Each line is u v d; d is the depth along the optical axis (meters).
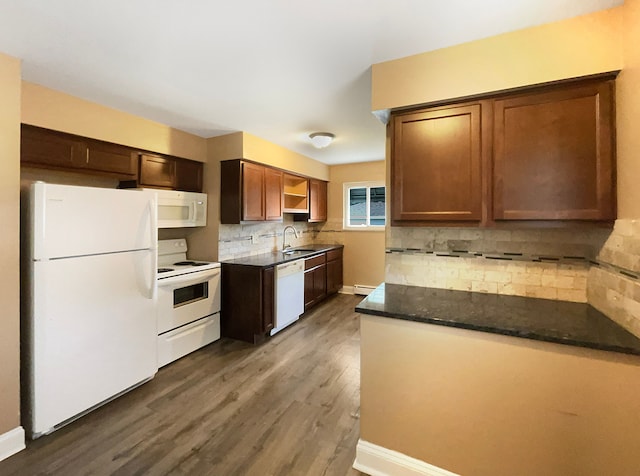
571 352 1.30
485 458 1.46
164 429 1.98
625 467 1.24
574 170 1.51
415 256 2.18
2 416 1.73
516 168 1.62
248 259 3.77
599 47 1.42
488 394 1.45
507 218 1.64
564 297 1.81
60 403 1.94
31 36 1.62
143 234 2.41
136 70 2.01
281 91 2.33
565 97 1.52
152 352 2.52
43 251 1.84
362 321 1.71
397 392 1.63
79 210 2.02
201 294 3.28
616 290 1.43
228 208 3.48
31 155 2.19
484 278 2.00
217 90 2.32
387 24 1.52
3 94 1.75
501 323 1.44
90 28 1.56
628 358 1.21
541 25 1.52
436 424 1.55
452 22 1.50
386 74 1.87
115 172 2.71
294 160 4.42
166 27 1.56
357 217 5.57
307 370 2.78
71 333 1.99
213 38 1.65
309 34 1.61
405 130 1.88
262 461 1.72
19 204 1.81
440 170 1.80
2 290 1.73
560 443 1.33
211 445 1.84
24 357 1.91
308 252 4.54
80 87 2.25
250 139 3.49
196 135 3.47
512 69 1.57
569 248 1.79
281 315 3.68
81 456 1.74
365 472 1.66
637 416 1.21
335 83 2.20
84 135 2.46
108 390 2.20
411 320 1.57
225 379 2.61
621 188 1.39
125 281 2.30
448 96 1.71
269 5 1.39
